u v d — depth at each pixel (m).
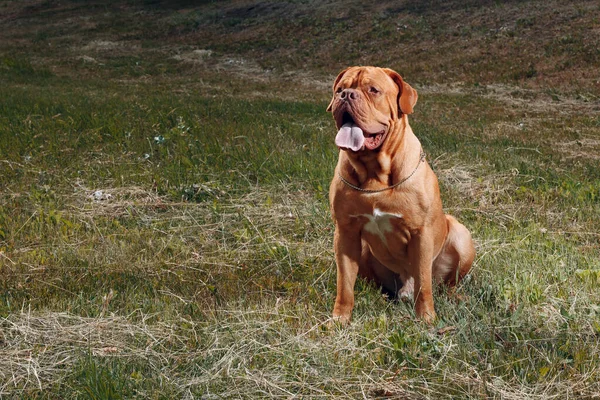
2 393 3.23
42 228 5.66
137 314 4.10
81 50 24.36
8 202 6.34
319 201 6.26
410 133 4.01
